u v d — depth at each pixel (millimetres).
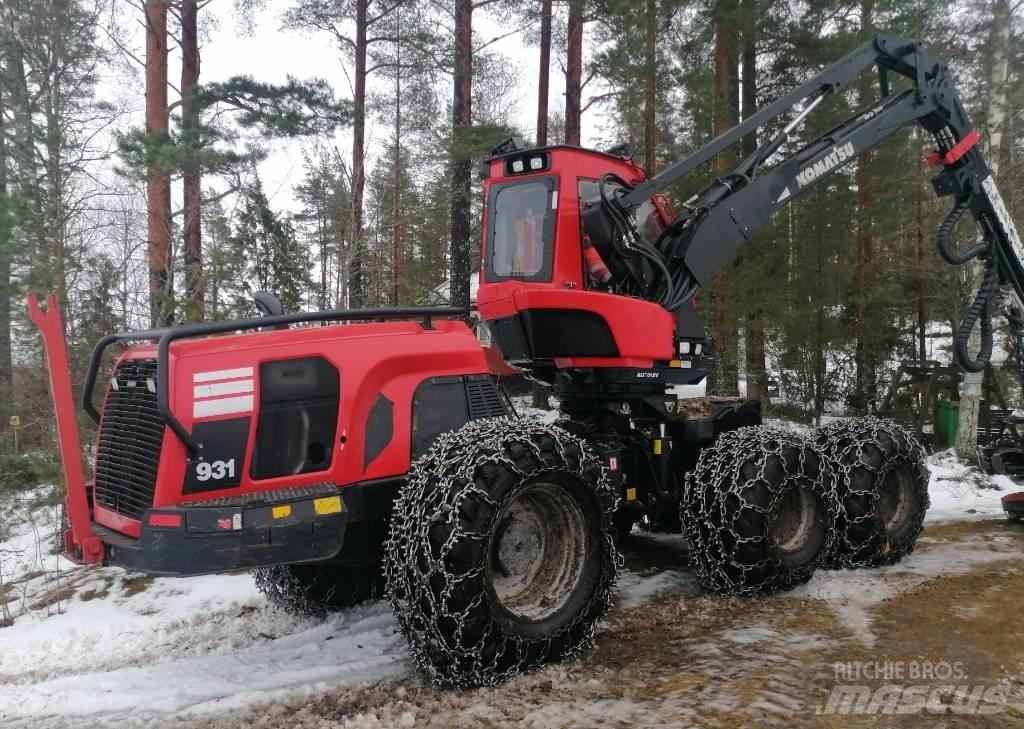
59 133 11969
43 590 6012
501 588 3520
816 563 4730
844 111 12203
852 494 5094
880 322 13836
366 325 3867
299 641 4047
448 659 3205
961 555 5504
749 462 4527
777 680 3291
